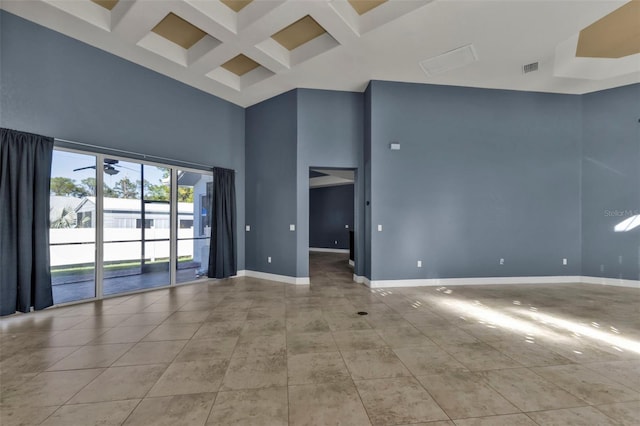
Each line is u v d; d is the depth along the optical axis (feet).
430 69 15.28
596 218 17.89
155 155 15.42
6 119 10.94
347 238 37.83
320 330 10.05
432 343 9.01
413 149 16.98
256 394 6.35
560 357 8.12
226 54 13.78
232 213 18.97
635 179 17.19
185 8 10.70
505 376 7.11
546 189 18.08
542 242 17.99
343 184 38.09
